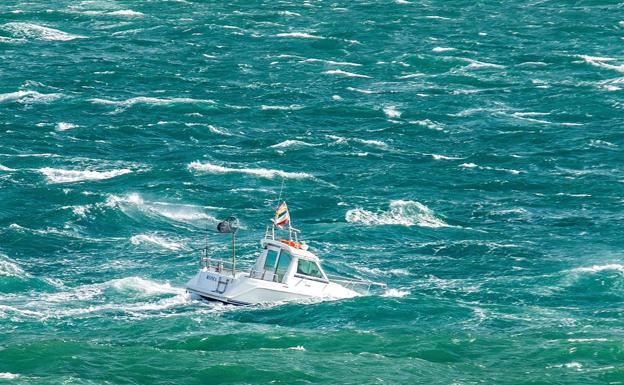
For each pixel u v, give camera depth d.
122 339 184.12
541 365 176.25
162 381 165.62
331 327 194.25
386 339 186.62
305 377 168.00
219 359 174.25
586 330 194.62
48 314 199.38
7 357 172.50
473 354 181.25
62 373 167.00
